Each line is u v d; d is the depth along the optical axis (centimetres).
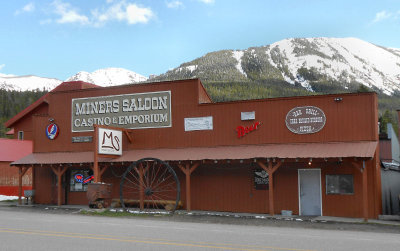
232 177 2400
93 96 2808
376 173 2111
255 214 2253
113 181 2691
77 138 2814
